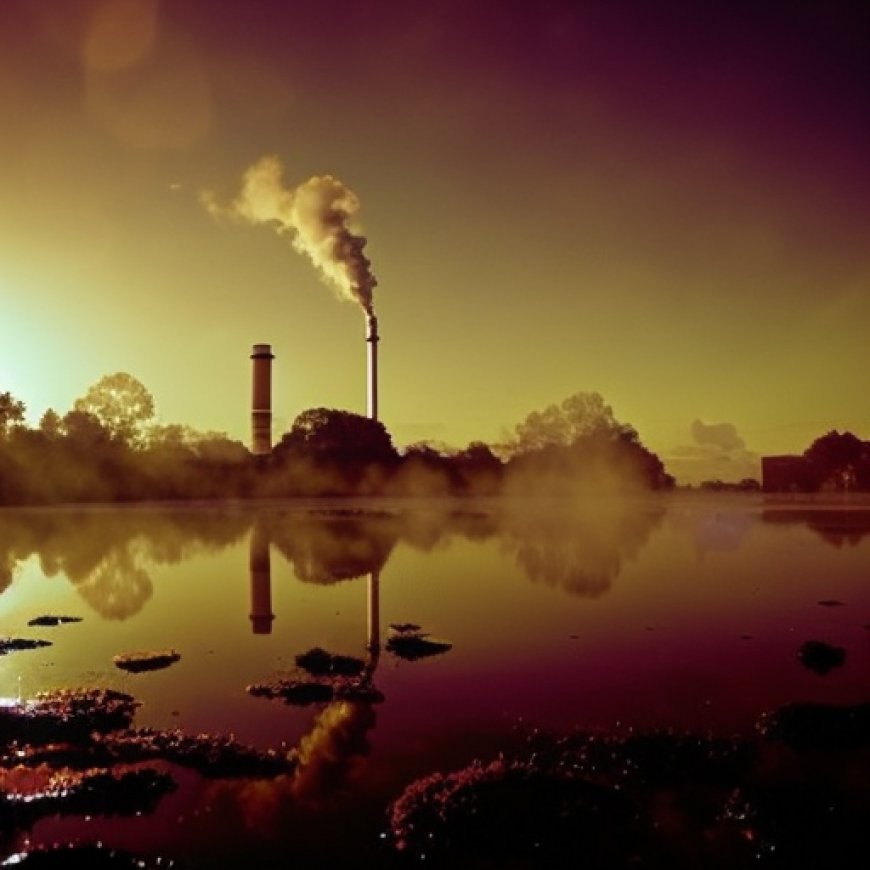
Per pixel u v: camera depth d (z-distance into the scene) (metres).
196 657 20.64
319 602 28.06
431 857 10.47
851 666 18.95
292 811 11.79
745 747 13.64
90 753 13.80
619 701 16.47
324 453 98.50
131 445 97.75
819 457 99.06
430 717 15.65
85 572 35.78
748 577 32.03
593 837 10.81
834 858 10.36
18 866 10.11
